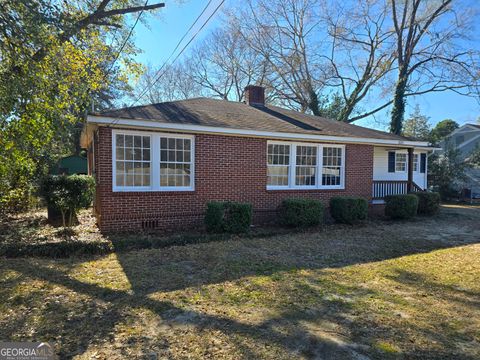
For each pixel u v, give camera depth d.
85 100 7.59
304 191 11.02
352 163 12.05
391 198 11.62
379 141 12.29
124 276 5.10
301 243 7.66
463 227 10.36
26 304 3.99
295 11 26.72
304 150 11.22
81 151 23.70
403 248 7.34
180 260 6.04
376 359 2.88
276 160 10.69
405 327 3.50
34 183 11.88
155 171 8.68
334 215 10.52
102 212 8.02
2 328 3.39
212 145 9.36
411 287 4.77
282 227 9.63
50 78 6.60
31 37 5.95
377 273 5.42
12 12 6.05
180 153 9.02
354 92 27.59
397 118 23.03
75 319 3.61
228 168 9.62
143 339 3.19
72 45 7.35
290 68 27.80
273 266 5.73
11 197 10.70
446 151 23.27
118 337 3.22
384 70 25.20
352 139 11.55
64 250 6.47
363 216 10.55
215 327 3.44
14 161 7.71
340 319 3.67
